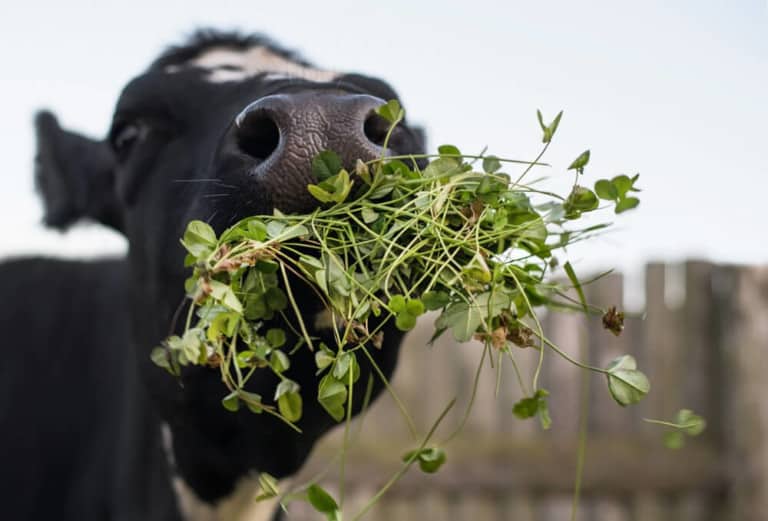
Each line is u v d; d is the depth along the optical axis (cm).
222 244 176
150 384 296
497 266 185
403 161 204
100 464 359
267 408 178
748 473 746
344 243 181
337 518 183
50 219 370
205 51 286
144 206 282
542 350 190
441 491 758
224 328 176
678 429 194
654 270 779
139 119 281
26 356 382
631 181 189
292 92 193
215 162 205
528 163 190
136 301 299
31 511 360
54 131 370
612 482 751
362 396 240
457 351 796
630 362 192
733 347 758
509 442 778
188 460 308
